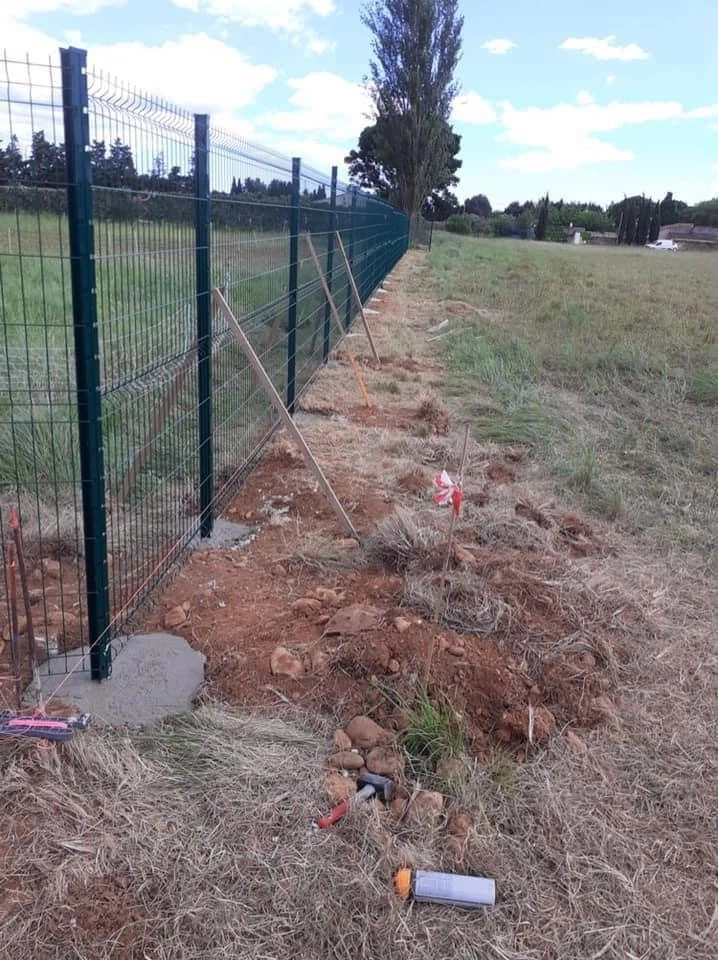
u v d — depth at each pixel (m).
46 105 2.61
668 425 7.93
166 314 3.78
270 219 5.97
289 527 5.06
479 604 3.98
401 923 2.40
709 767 3.21
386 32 43.59
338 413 7.84
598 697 3.54
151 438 3.91
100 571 3.19
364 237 13.93
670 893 2.62
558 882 2.62
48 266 5.63
